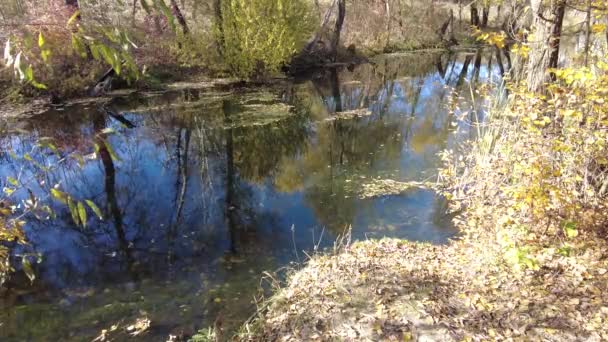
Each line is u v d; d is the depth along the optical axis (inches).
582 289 154.4
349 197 293.0
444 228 244.4
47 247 230.4
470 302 156.6
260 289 187.8
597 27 166.1
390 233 241.0
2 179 287.7
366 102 591.5
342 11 860.0
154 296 185.9
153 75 609.0
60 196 83.8
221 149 408.5
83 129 424.2
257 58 646.5
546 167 165.5
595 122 162.4
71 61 514.6
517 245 176.9
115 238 244.1
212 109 525.3
